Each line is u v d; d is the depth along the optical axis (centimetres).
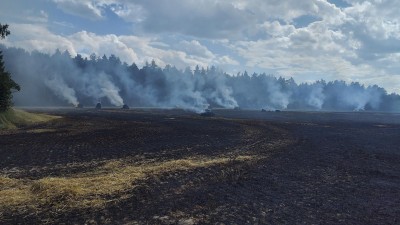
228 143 3142
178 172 1681
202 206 1178
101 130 4141
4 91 4522
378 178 1811
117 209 1101
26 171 1720
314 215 1145
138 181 1449
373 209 1245
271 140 3453
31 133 3681
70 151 2448
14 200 1153
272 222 1055
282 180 1661
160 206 1150
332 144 3297
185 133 4009
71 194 1209
